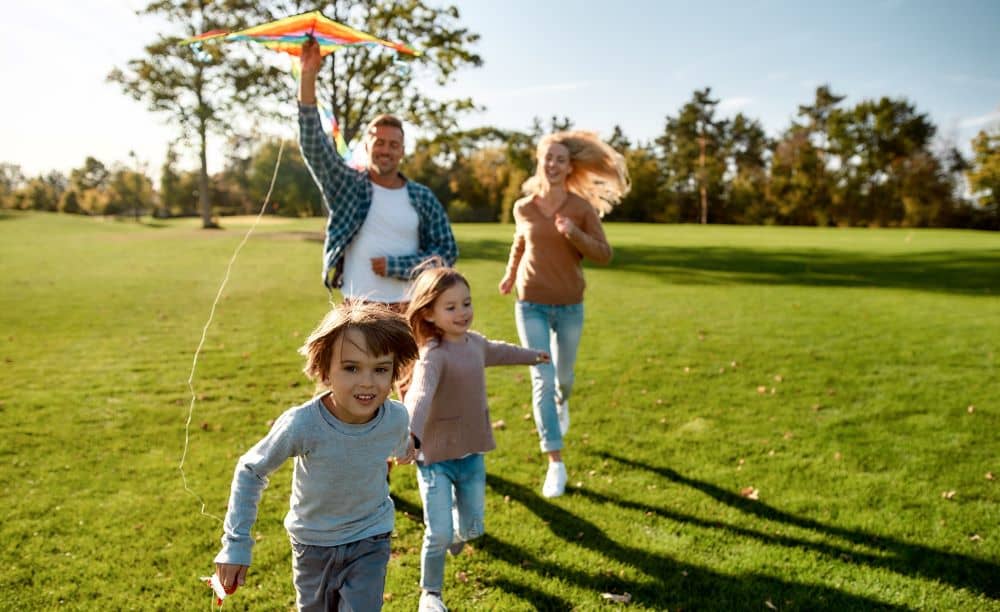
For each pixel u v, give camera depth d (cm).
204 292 1354
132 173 6681
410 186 425
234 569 222
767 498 423
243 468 228
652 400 638
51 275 1609
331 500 237
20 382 692
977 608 310
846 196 5975
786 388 680
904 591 322
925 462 482
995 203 5381
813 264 2031
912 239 3347
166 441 526
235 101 3116
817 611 308
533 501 421
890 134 6094
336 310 240
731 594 320
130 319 1066
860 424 568
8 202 7800
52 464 475
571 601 314
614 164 533
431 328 331
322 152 381
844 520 393
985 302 1278
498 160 6044
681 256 2267
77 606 306
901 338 935
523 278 481
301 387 687
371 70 2947
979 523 389
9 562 342
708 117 7019
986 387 682
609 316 1112
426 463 323
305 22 338
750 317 1105
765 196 6419
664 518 397
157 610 305
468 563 347
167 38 3198
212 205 6138
